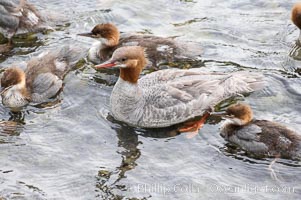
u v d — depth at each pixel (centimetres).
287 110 1566
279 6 2033
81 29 1912
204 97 1548
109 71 1723
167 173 1371
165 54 1736
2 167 1380
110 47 1773
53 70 1670
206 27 1927
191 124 1529
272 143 1414
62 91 1639
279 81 1677
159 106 1511
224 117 1471
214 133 1496
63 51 1728
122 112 1523
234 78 1617
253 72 1678
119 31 1900
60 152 1430
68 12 1989
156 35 1862
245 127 1456
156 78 1570
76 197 1302
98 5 2033
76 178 1353
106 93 1634
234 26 1933
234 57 1788
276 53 1814
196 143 1465
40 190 1319
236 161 1409
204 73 1617
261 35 1898
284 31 1917
